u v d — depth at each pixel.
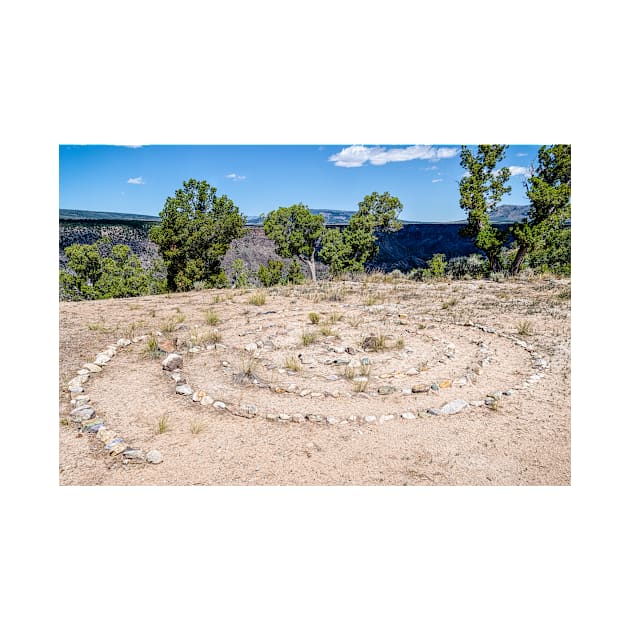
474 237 18.64
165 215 21.12
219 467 4.07
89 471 4.03
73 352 6.71
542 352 6.79
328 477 3.96
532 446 4.40
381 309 9.99
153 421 4.73
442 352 6.84
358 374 5.93
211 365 6.25
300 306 10.49
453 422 4.73
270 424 4.65
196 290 14.47
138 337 7.48
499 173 17.86
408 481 3.94
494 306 10.21
